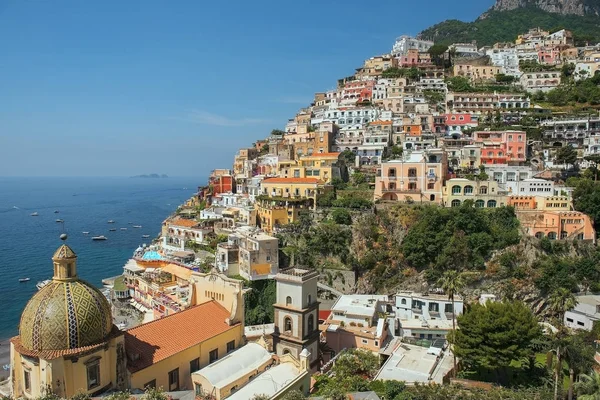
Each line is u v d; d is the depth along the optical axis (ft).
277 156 640.17
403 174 469.57
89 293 154.51
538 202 435.12
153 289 385.70
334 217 433.48
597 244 414.41
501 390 211.41
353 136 635.25
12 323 414.41
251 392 167.84
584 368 217.77
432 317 298.56
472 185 444.55
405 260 403.54
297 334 234.17
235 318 205.87
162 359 170.81
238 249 389.19
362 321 282.97
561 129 595.47
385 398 196.85
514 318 229.25
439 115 638.53
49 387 140.87
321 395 190.08
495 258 392.06
